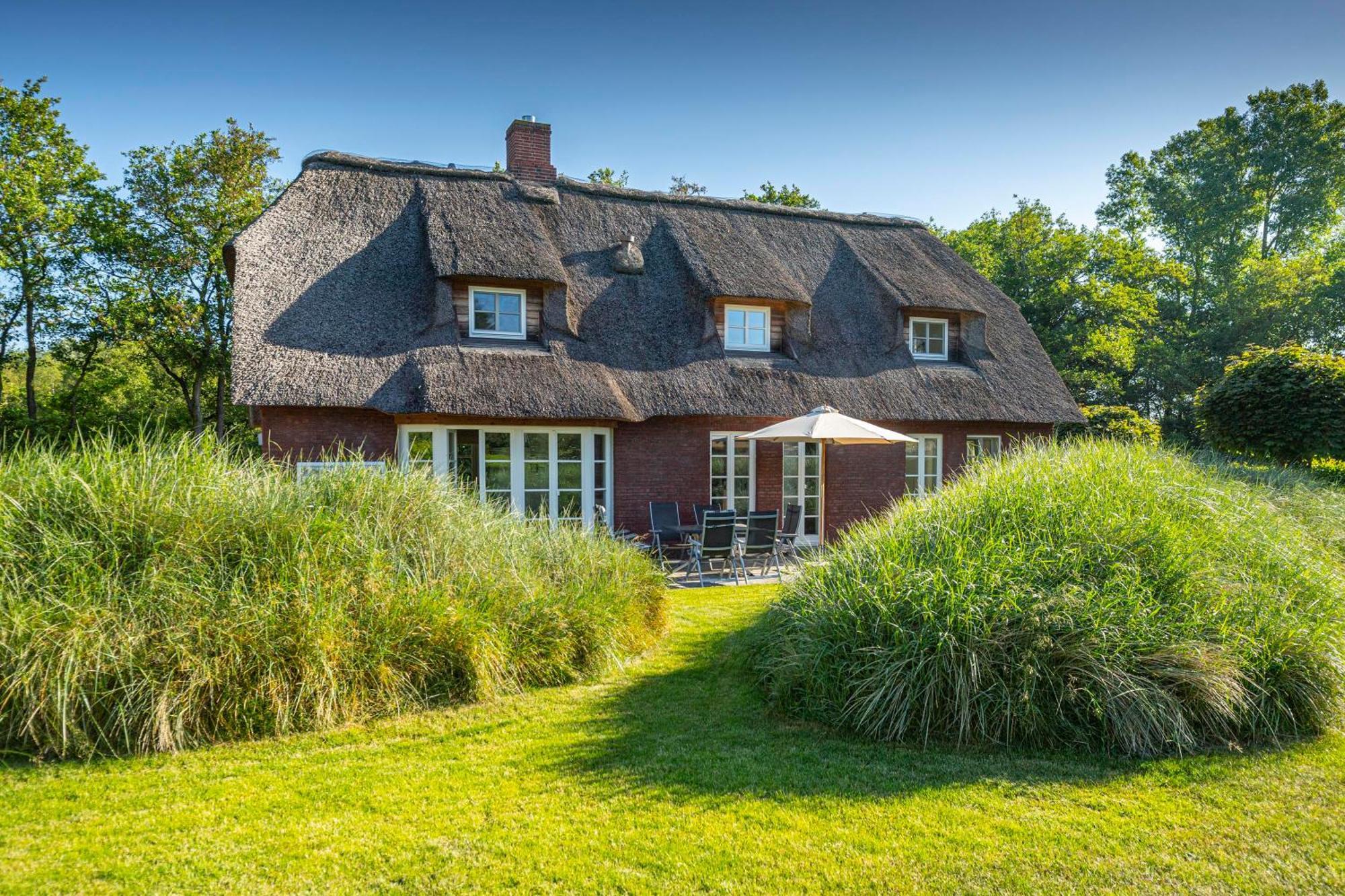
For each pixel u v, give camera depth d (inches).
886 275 612.4
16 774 152.6
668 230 589.0
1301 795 149.6
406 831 133.1
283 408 413.1
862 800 147.3
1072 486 246.8
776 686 206.1
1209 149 1405.0
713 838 131.8
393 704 194.9
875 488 559.2
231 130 934.4
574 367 466.0
